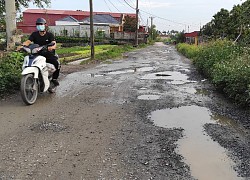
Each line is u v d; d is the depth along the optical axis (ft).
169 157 13.58
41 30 25.72
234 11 86.12
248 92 21.27
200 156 13.74
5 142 15.14
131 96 26.43
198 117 20.13
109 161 13.06
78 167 12.46
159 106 22.93
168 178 11.64
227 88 26.35
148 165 12.74
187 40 212.84
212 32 116.16
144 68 50.03
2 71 27.22
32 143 15.02
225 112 21.45
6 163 12.78
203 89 30.32
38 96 25.79
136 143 15.21
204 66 40.45
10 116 19.70
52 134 16.37
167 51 120.26
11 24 36.27
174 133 16.80
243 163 13.05
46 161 13.00
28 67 23.04
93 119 19.25
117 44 157.89
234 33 81.61
